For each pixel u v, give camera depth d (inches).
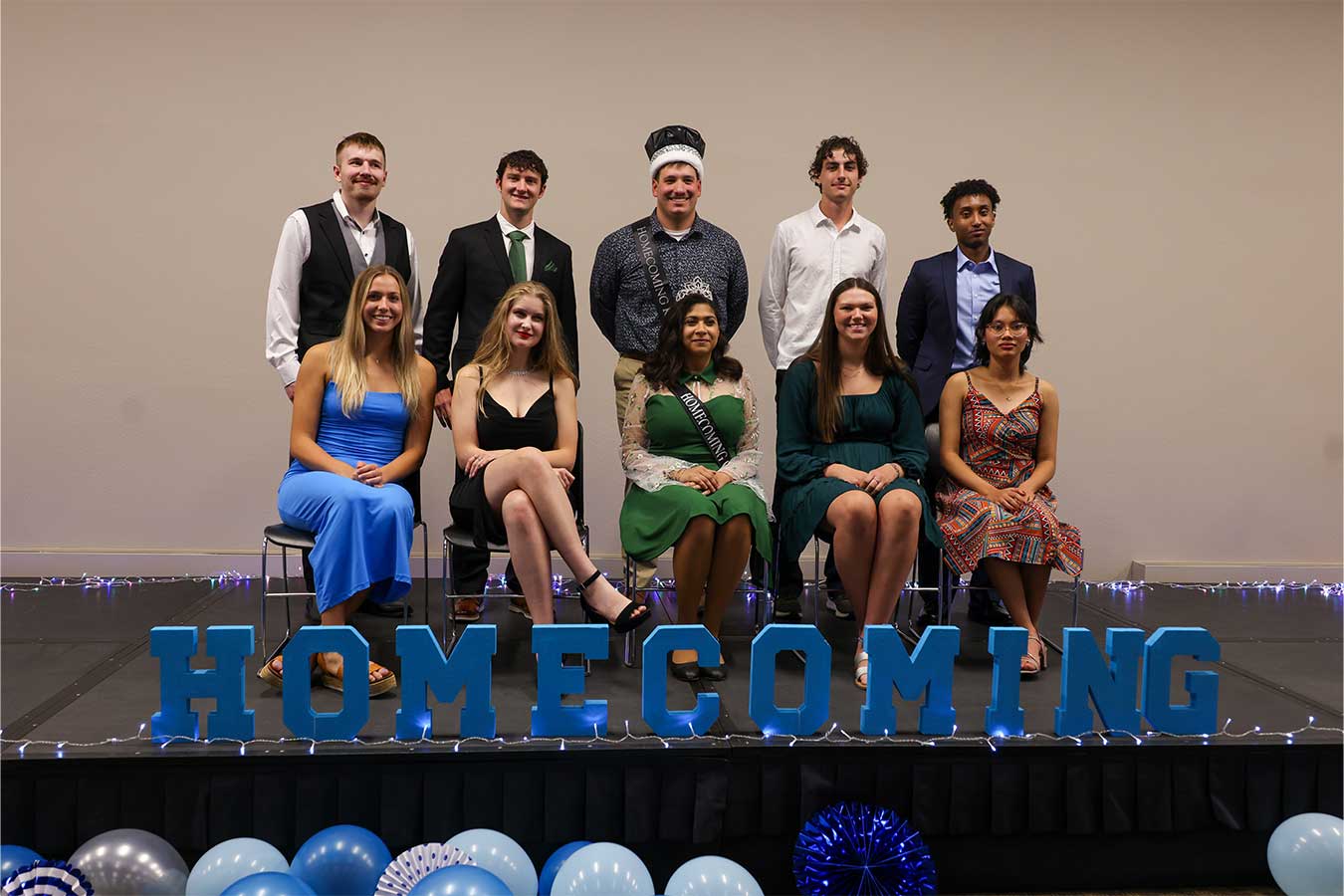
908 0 190.4
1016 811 101.8
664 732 100.9
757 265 191.2
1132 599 177.8
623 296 146.6
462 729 99.9
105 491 186.7
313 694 115.4
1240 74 195.9
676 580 124.5
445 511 189.9
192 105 182.7
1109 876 104.6
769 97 190.1
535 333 129.3
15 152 180.9
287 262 140.9
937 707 102.8
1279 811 104.1
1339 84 197.2
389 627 144.1
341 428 130.6
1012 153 193.6
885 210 192.2
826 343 136.7
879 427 137.1
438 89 185.6
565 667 103.1
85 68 180.7
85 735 100.3
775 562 141.2
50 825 95.3
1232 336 199.5
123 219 183.3
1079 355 197.2
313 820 97.3
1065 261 195.8
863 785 100.8
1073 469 198.8
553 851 99.7
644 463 132.5
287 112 183.9
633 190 188.9
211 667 127.0
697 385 135.7
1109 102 194.5
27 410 184.4
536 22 186.2
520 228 146.6
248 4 182.1
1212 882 105.3
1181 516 200.8
